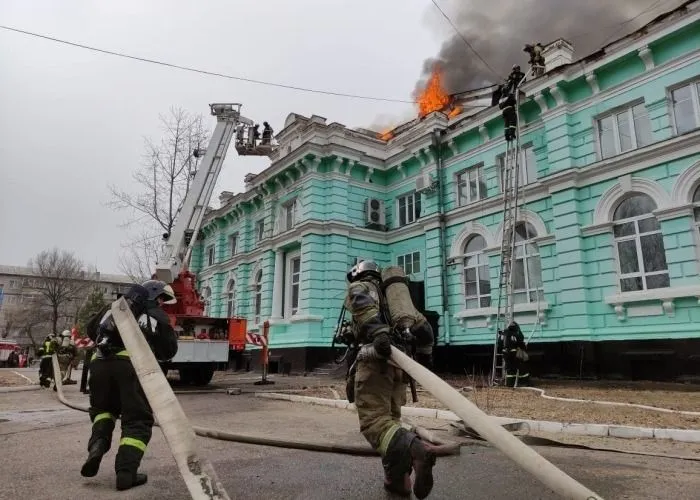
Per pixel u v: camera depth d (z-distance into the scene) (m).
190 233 14.20
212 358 12.31
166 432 2.41
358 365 2.99
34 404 8.82
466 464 3.91
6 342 41.59
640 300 11.30
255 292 23.02
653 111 11.80
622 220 12.16
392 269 3.28
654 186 11.48
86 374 11.09
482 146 16.31
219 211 27.34
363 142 20.61
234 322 13.15
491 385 11.12
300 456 4.18
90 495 3.10
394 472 2.73
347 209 19.17
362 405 2.93
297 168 19.86
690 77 11.23
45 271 59.56
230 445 4.66
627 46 12.26
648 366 11.09
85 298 61.25
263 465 3.86
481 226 15.84
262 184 21.92
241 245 24.86
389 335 2.85
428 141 17.81
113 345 3.44
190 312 12.91
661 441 5.01
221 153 15.36
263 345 13.60
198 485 2.26
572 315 12.55
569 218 12.95
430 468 2.58
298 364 17.48
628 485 3.30
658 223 11.46
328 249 18.52
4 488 3.26
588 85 13.22
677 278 10.84
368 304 2.89
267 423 6.27
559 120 13.59
